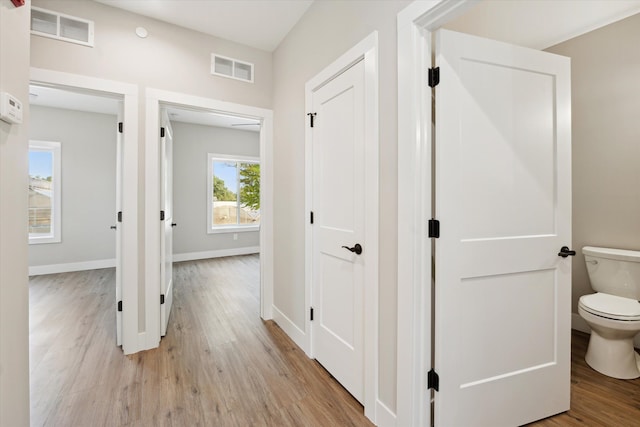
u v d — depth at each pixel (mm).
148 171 2332
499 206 1434
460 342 1372
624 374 1937
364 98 1674
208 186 5988
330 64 1955
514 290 1482
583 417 1589
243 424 1560
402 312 1380
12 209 1013
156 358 2201
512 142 1457
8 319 985
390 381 1482
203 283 4191
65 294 3701
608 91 2426
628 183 2346
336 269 1943
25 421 1103
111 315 3029
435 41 1327
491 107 1410
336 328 1946
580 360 2164
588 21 2326
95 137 5043
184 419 1590
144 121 2322
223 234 6191
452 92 1327
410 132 1325
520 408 1512
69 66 2066
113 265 5219
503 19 2180
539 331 1547
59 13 2041
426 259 1344
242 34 2615
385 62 1495
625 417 1586
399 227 1395
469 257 1372
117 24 2232
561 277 1587
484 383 1428
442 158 1312
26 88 1106
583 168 2588
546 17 2219
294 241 2494
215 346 2398
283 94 2693
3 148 957
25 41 1096
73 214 4895
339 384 1907
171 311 3141
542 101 1521
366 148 1630
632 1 2104
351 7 1759
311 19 2219
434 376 1362
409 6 1325
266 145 2893
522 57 1467
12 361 1011
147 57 2338
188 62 2510
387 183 1497
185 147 5730
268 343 2457
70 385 1868
